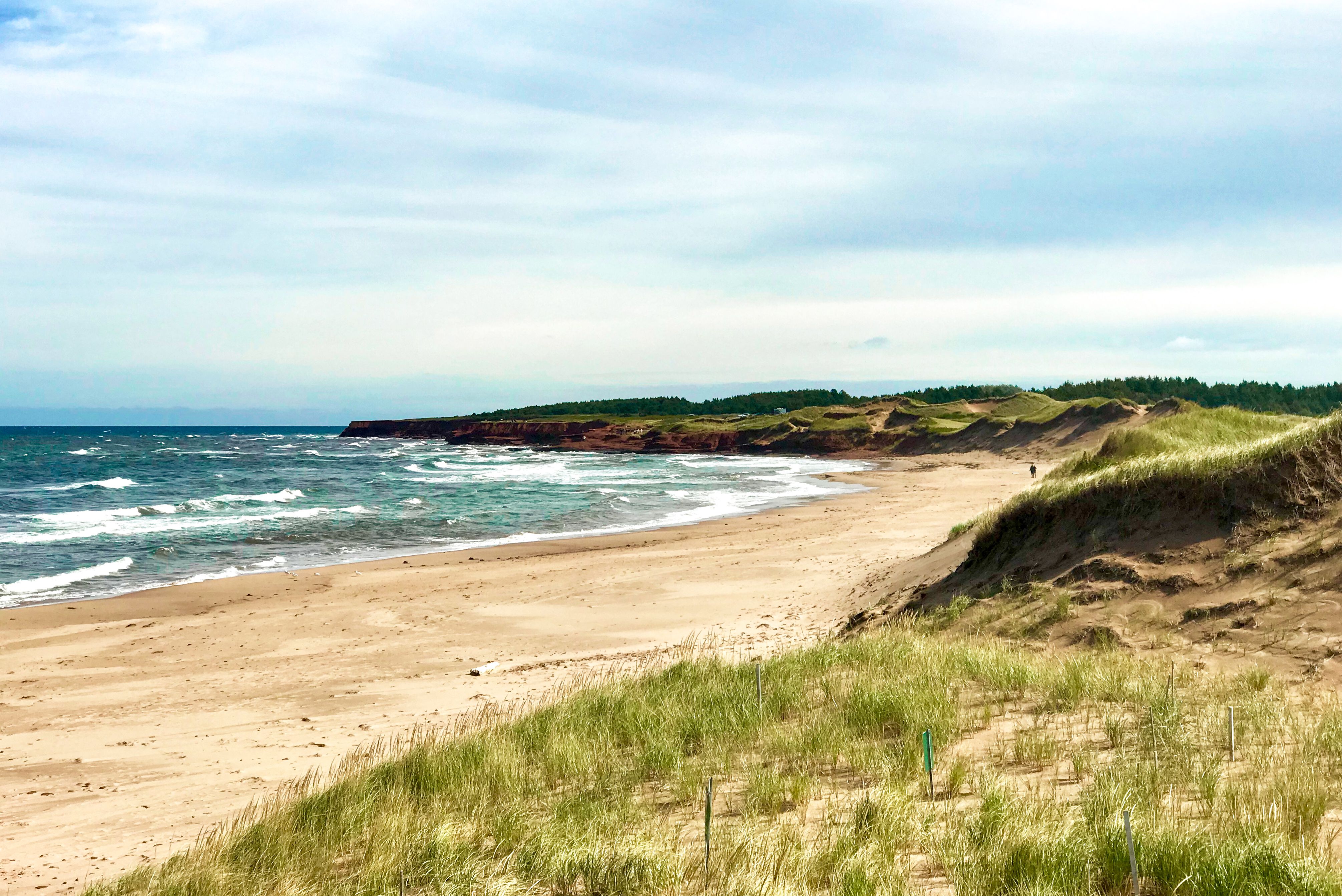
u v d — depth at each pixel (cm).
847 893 479
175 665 1634
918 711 847
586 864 559
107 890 692
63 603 2239
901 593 1722
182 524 3916
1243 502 1193
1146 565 1199
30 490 5641
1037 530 1470
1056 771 668
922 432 11019
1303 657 891
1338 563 1009
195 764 1105
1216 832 479
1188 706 777
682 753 862
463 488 5894
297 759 1109
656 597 2138
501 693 1375
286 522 4006
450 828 685
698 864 548
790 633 1670
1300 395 16362
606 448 14338
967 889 465
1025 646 1158
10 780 1063
